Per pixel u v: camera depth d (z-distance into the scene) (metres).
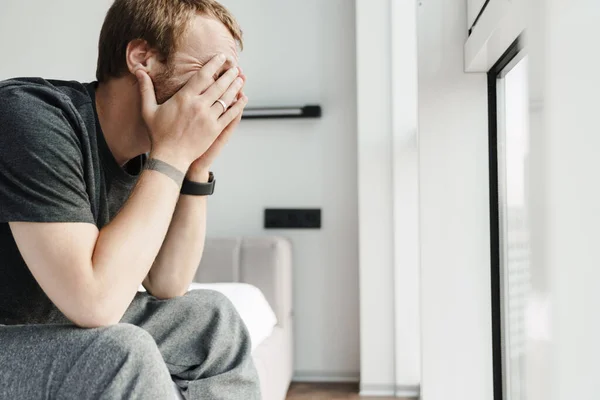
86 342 0.72
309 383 2.59
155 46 0.97
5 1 2.79
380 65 2.48
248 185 2.66
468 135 1.65
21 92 0.85
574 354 0.44
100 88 1.02
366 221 2.47
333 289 2.61
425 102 1.67
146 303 1.06
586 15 0.44
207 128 0.92
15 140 0.79
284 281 2.43
